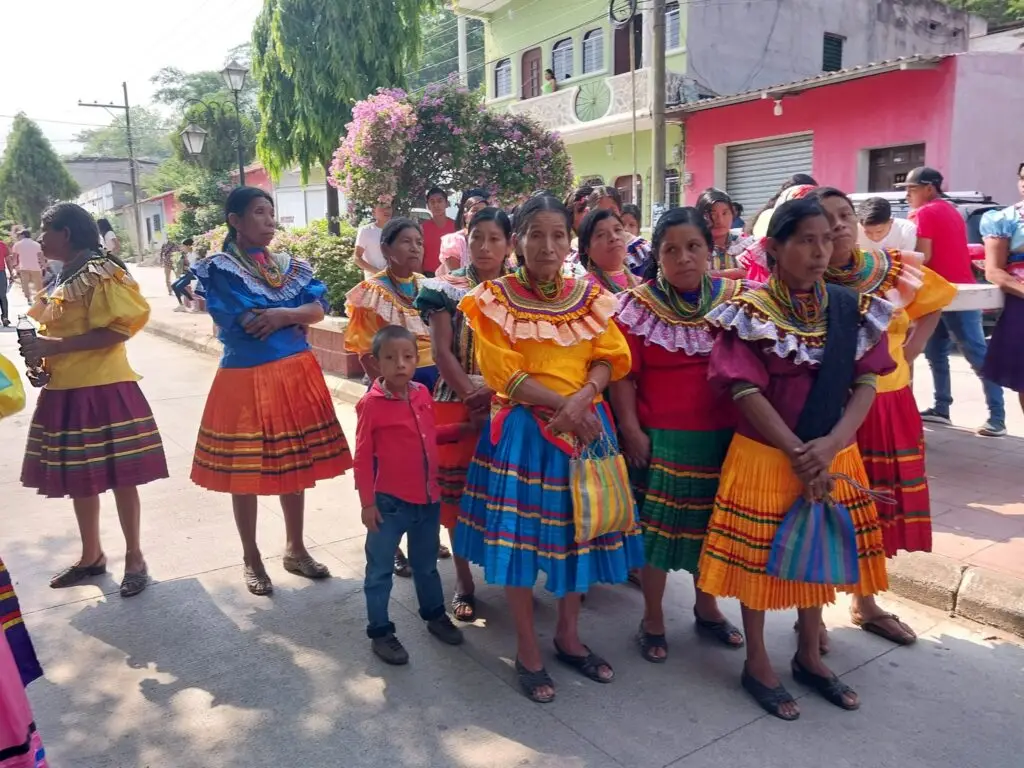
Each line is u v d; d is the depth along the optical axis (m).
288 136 12.38
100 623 3.53
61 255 3.68
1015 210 4.70
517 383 2.79
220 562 4.15
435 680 3.09
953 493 4.60
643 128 16.78
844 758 2.61
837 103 13.38
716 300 3.01
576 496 2.79
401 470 3.17
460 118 10.06
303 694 2.99
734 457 2.82
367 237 7.57
